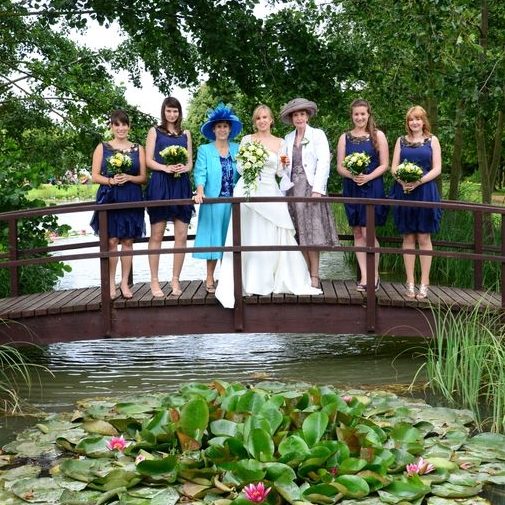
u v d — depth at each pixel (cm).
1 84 1315
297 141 687
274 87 1116
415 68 1112
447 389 578
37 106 1327
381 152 678
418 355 710
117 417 503
